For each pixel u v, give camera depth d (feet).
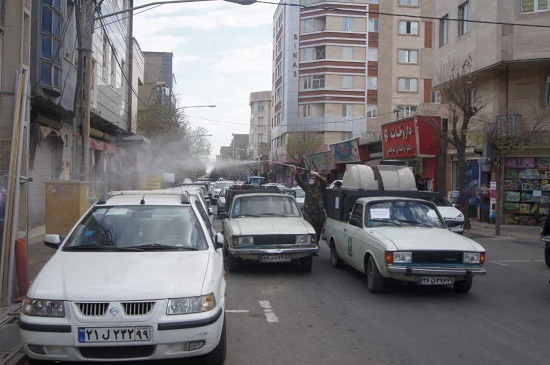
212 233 22.48
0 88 29.76
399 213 31.50
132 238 20.03
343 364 17.93
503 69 71.00
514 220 71.87
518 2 66.90
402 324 22.91
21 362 17.46
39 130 49.06
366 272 30.01
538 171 70.69
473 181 77.77
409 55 166.30
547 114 64.34
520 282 32.76
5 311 23.04
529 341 20.54
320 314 24.64
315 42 172.55
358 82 169.99
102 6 73.00
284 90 185.47
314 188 43.06
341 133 169.89
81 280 16.08
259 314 24.66
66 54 53.42
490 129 63.77
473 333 21.59
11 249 24.18
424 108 96.99
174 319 15.23
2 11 31.37
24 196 39.96
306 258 35.04
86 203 40.01
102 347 15.07
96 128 77.56
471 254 26.84
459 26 79.05
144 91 162.71
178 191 26.04
